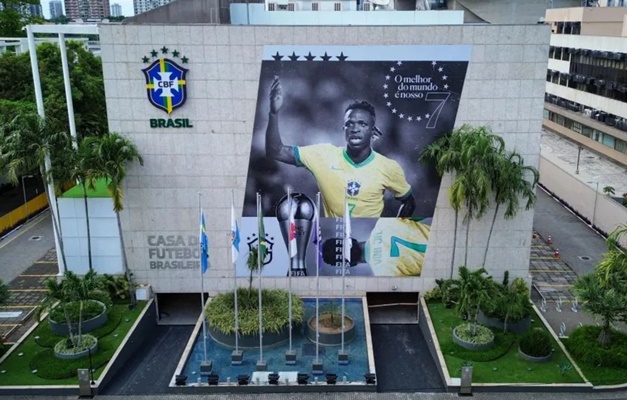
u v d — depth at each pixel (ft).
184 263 128.26
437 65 114.52
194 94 116.78
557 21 295.89
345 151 119.55
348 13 133.90
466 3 186.19
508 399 98.37
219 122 118.42
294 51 113.91
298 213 123.65
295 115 117.60
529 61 114.21
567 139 271.90
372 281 128.57
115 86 116.26
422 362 111.86
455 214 122.01
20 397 100.07
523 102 116.88
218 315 115.44
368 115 117.50
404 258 126.93
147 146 120.06
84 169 113.91
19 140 114.73
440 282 125.39
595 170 211.41
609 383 100.37
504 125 118.42
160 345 119.75
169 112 117.70
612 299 101.50
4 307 130.41
